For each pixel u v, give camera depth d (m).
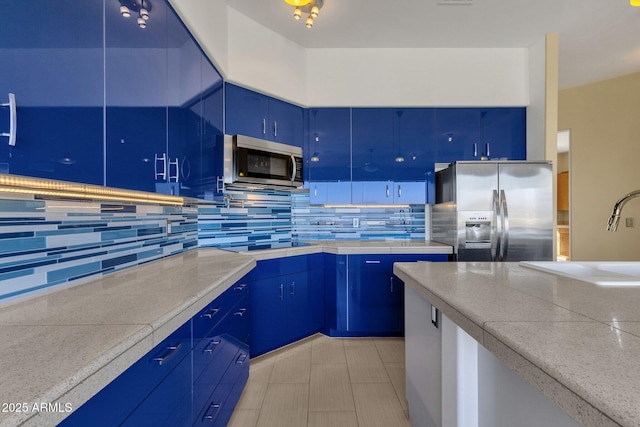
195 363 1.18
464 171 2.76
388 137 3.14
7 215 1.04
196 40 1.95
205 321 1.29
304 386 2.08
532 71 3.08
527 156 3.14
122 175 1.21
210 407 1.35
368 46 3.05
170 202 2.13
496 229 2.72
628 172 3.75
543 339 0.66
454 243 2.80
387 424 1.71
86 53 1.03
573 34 2.90
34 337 0.76
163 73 1.53
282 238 3.34
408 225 3.47
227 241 2.88
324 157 3.12
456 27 2.77
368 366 2.34
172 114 1.62
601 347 0.62
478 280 1.25
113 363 0.69
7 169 0.77
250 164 2.55
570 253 4.04
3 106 0.76
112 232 1.56
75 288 1.24
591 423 0.46
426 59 3.11
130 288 1.24
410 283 1.38
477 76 3.12
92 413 0.65
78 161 0.99
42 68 0.86
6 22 0.76
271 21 2.64
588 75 3.72
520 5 2.49
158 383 0.91
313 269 2.85
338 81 3.08
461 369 1.12
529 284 1.17
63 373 0.59
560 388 0.52
